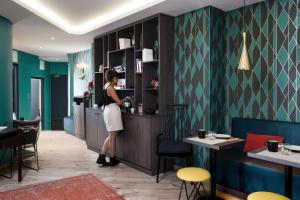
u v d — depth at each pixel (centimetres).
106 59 548
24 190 335
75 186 350
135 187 349
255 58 366
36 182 364
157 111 429
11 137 358
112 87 439
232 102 396
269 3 349
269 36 350
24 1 390
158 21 414
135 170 423
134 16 423
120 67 498
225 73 405
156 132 404
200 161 393
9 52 446
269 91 351
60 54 858
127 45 479
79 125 710
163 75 416
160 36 411
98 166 445
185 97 414
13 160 450
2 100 427
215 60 383
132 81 481
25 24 474
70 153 537
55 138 716
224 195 323
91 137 564
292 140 314
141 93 458
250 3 364
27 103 836
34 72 887
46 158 496
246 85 378
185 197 318
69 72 842
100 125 527
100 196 318
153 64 451
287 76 333
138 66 449
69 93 851
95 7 421
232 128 381
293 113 328
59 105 1012
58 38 597
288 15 331
